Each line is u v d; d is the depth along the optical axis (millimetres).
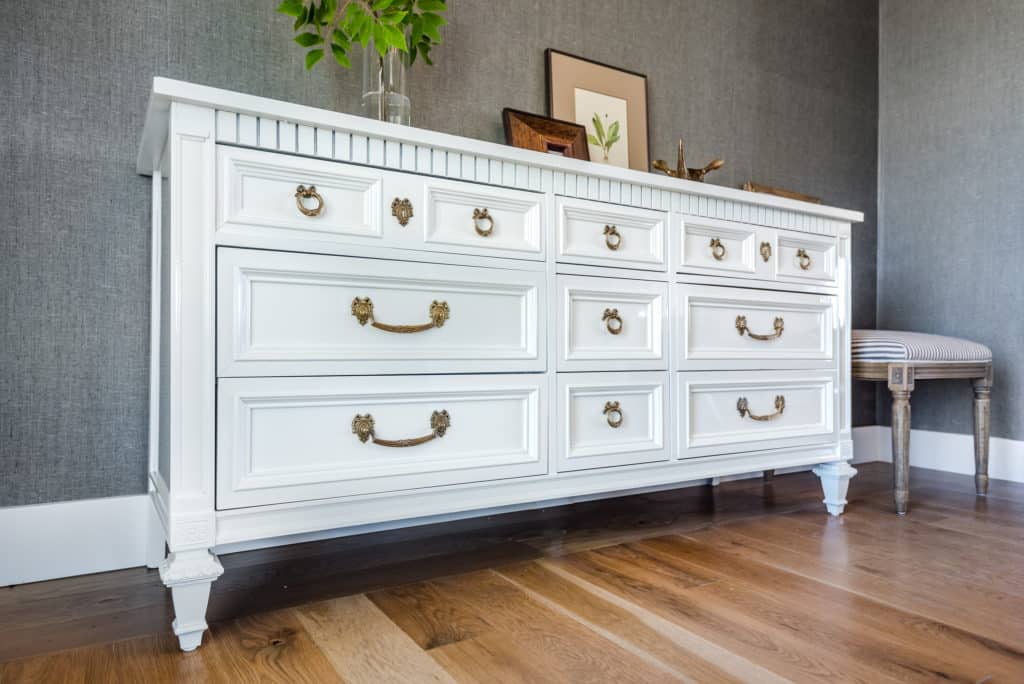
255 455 957
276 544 1422
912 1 2494
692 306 1435
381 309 1062
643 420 1353
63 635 961
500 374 1173
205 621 928
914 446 2441
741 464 1496
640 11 1976
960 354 1806
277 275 976
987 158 2260
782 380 1567
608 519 1653
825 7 2434
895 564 1280
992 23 2254
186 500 905
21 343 1193
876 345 1757
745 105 2211
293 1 1219
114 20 1270
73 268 1237
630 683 817
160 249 1235
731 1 2186
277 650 910
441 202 1125
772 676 834
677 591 1135
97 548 1243
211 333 925
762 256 1546
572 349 1265
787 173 2318
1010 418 2180
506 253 1183
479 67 1690
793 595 1112
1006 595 1111
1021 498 1884
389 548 1404
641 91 1954
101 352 1263
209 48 1359
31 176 1201
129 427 1288
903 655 891
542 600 1095
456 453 1126
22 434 1192
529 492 1209
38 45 1206
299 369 985
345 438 1025
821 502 1840
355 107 1518
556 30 1817
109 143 1269
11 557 1171
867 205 2557
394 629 979
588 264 1288
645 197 1369
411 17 1329
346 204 1037
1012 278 2186
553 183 1249
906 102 2512
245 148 959
